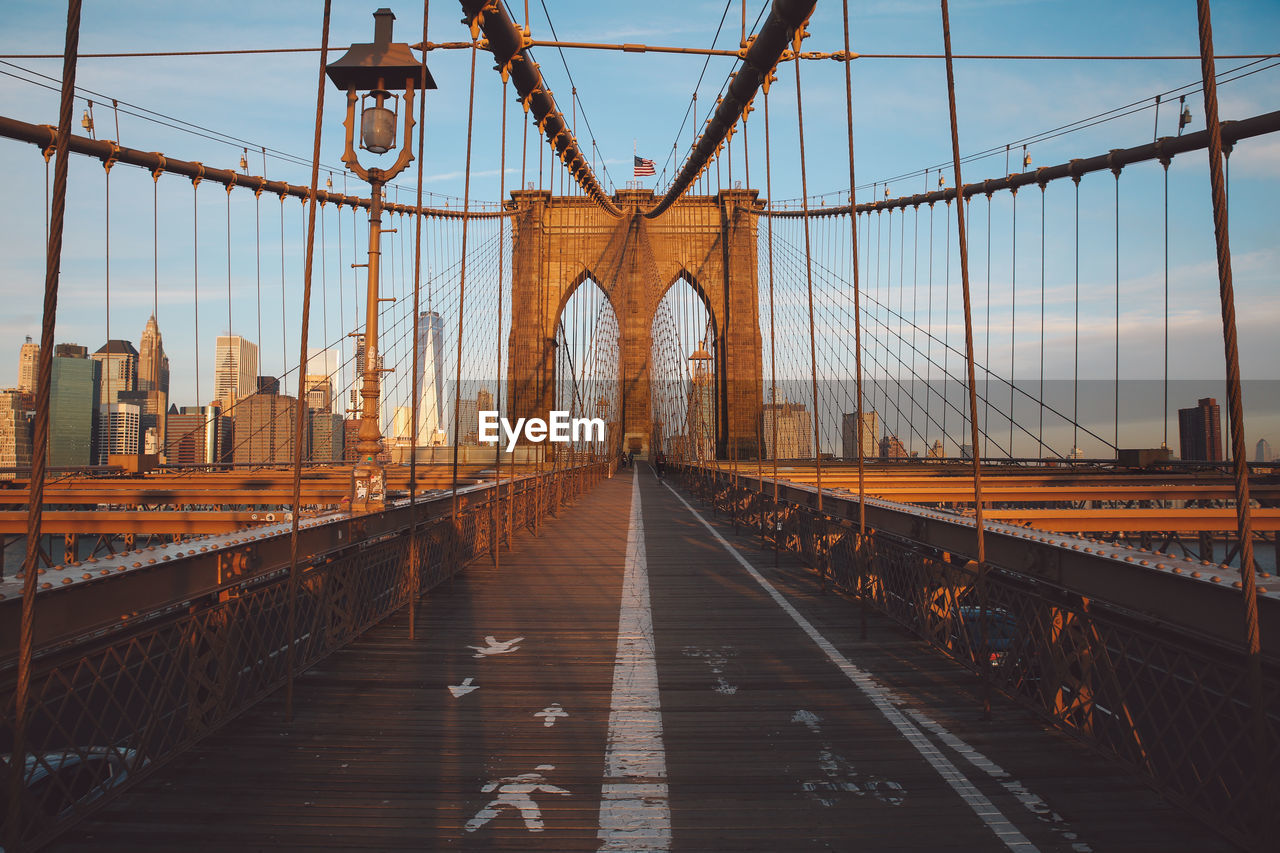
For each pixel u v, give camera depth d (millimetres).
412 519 5371
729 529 13297
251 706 3766
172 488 16469
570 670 4547
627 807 2764
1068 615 3402
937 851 2459
